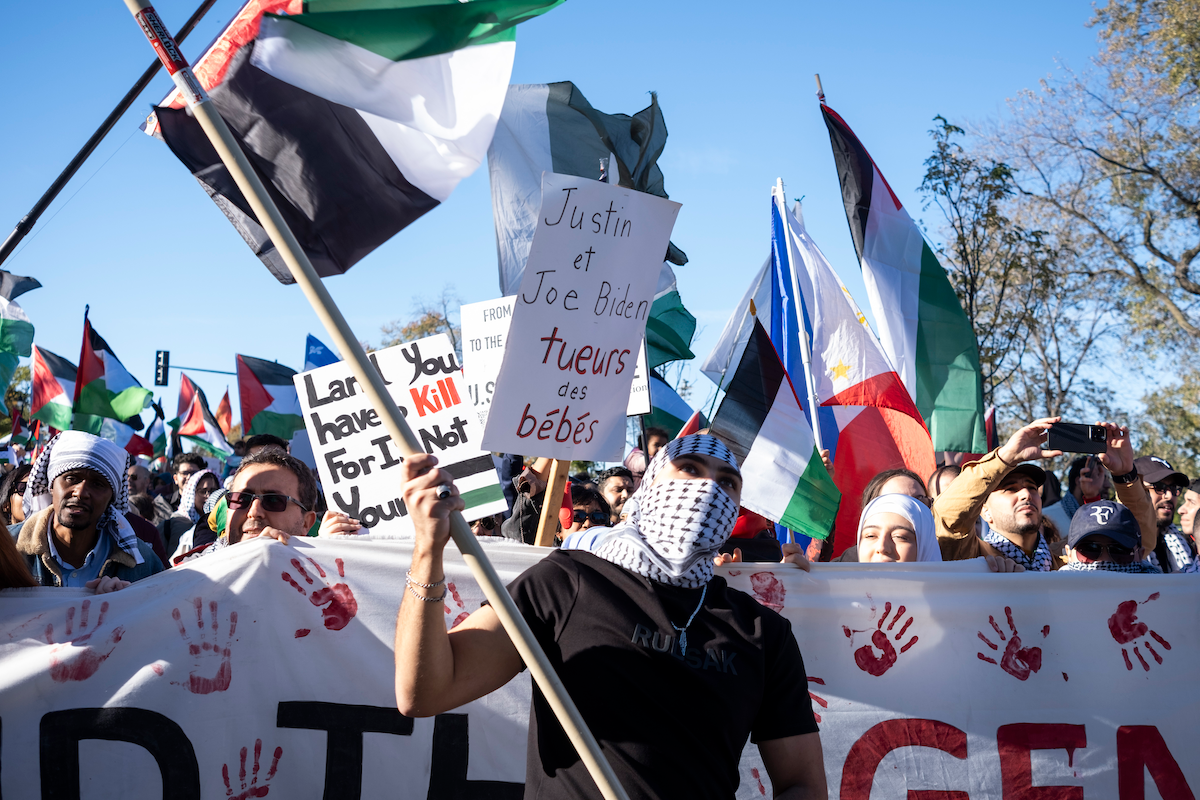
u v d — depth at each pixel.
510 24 3.35
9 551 2.68
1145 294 24.34
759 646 2.21
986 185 16.50
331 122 3.28
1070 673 3.19
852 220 7.50
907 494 3.78
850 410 6.21
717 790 2.05
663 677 2.09
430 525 1.94
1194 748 3.16
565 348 3.04
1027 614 3.21
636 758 2.02
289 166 3.24
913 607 3.20
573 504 4.71
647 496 2.36
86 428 10.06
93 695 2.67
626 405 3.16
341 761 2.85
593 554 2.30
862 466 6.06
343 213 3.27
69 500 3.52
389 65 3.26
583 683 2.09
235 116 3.23
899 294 7.40
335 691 2.88
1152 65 23.44
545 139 5.21
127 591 2.78
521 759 2.93
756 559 4.60
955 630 3.19
